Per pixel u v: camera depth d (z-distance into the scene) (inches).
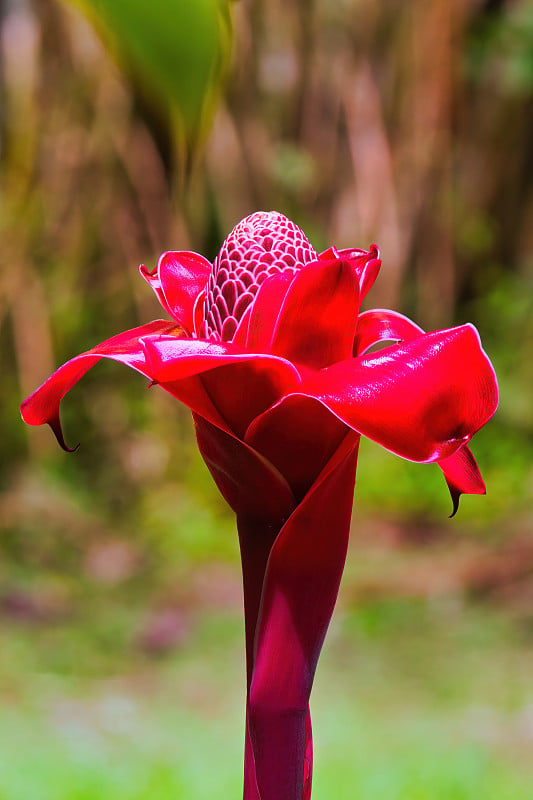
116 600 264.8
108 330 337.7
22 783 142.2
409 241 391.9
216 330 31.1
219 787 144.0
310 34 368.2
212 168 349.1
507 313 399.2
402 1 379.6
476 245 402.3
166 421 348.8
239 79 351.3
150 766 154.0
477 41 381.7
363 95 379.2
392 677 213.3
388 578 278.8
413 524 332.5
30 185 324.5
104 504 330.6
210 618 253.1
